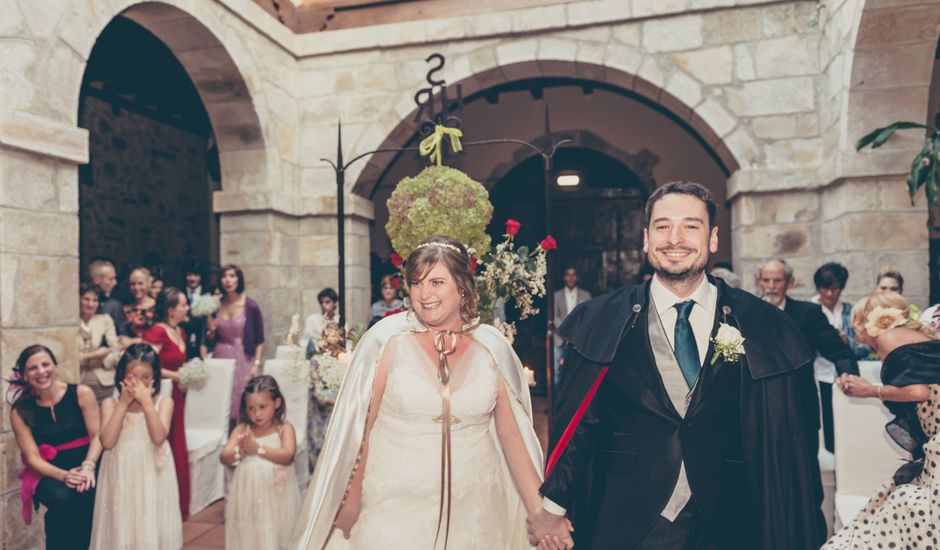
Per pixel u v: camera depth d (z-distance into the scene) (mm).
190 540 3576
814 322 2979
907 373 2113
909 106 4371
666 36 5473
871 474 2795
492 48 5828
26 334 3281
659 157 8188
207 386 4328
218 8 5098
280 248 6008
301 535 1865
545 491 1669
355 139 6168
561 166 9086
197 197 9719
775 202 5281
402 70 6066
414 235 2500
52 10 3520
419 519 1814
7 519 3121
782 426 1526
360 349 1940
